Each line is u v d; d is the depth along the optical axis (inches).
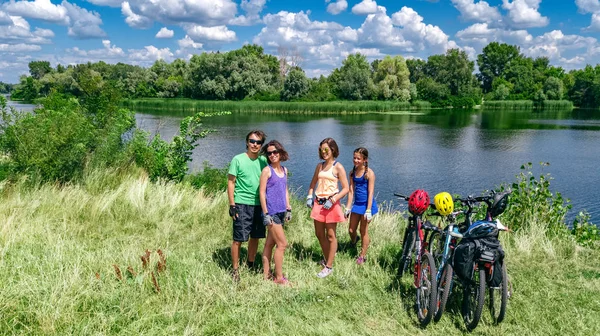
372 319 161.9
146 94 3326.8
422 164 818.2
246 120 1815.9
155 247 224.4
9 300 150.8
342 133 1338.6
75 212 269.1
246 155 184.4
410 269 199.0
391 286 188.2
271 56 3912.4
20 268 177.3
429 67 4483.3
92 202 285.0
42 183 329.4
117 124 427.2
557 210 276.1
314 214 199.0
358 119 1935.3
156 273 181.2
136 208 283.4
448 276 154.1
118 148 414.9
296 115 2174.0
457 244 167.9
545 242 240.8
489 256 147.3
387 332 154.1
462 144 1095.0
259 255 218.7
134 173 383.9
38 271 175.3
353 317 162.7
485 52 4539.9
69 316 147.8
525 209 273.9
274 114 2257.6
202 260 204.7
